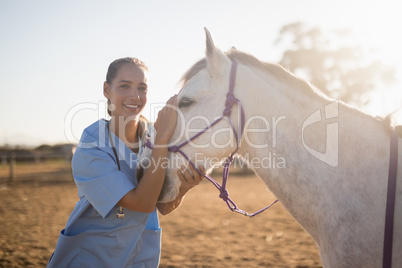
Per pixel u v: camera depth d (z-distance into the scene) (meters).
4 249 4.76
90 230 1.90
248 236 5.45
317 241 1.84
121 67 2.06
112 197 1.81
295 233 5.61
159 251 2.10
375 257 1.65
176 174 1.95
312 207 1.81
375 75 26.33
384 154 1.74
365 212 1.68
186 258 4.38
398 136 1.79
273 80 1.95
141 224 2.00
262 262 4.21
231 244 5.00
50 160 26.95
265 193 10.39
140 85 2.09
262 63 1.99
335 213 1.74
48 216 6.99
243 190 11.27
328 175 1.78
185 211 7.57
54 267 1.91
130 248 1.95
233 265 4.11
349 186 1.74
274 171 1.89
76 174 1.91
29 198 9.47
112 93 2.08
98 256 1.90
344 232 1.71
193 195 10.27
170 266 4.10
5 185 12.64
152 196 1.83
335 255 1.72
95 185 1.83
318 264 4.11
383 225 1.65
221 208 7.90
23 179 14.63
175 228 6.00
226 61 1.92
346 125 1.82
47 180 14.19
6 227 6.04
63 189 11.44
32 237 5.38
